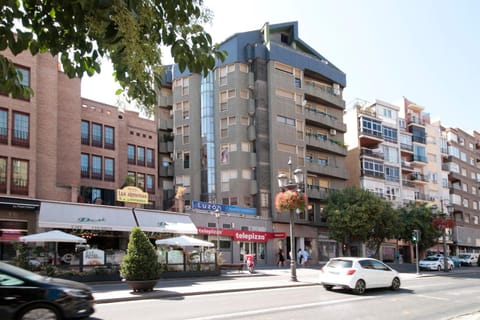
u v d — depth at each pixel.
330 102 56.00
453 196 77.25
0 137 27.77
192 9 4.79
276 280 24.70
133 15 4.00
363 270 18.41
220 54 5.08
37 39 4.88
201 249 35.38
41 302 8.93
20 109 28.84
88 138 36.03
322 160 55.06
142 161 41.72
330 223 45.75
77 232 31.23
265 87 49.47
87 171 35.53
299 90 51.97
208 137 48.62
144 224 33.09
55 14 4.58
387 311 13.12
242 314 12.13
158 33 4.66
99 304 14.27
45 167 30.28
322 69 55.69
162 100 52.53
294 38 54.78
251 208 44.59
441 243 71.00
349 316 12.09
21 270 9.41
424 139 71.00
